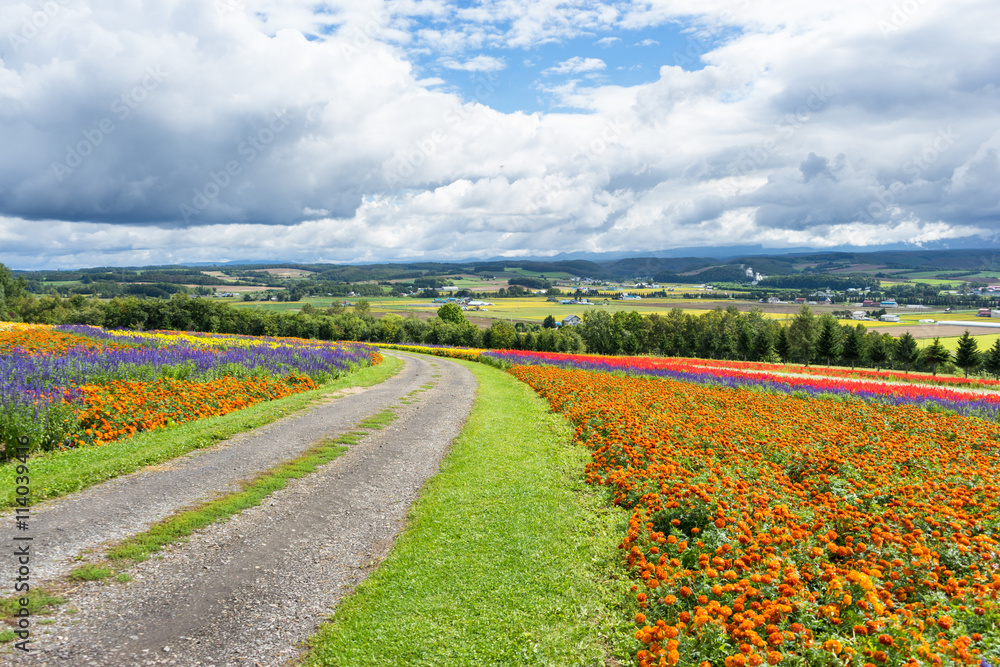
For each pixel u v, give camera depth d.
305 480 10.14
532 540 7.47
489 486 9.95
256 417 14.88
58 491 8.62
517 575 6.52
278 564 6.78
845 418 15.86
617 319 113.75
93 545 6.86
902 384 30.69
